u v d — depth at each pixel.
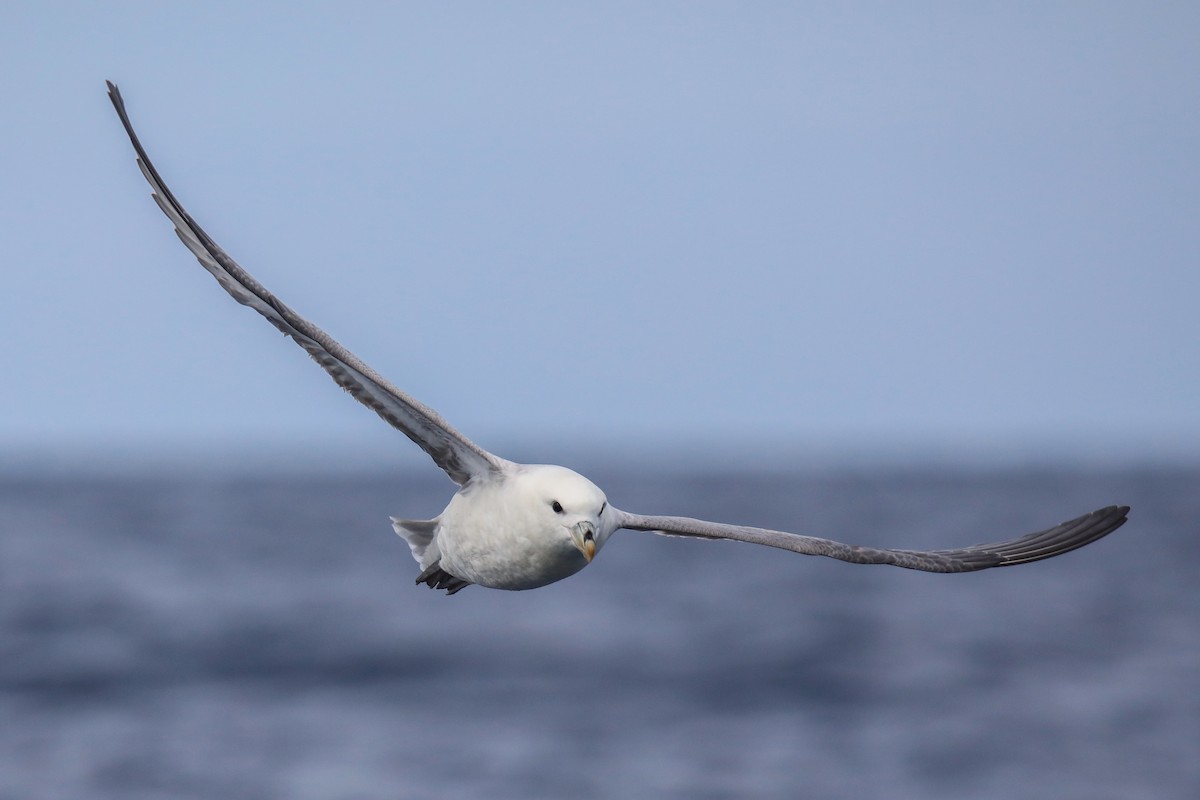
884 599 42.41
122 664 31.08
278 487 120.06
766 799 21.30
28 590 43.00
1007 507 81.62
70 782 22.47
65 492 109.38
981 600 41.97
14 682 29.31
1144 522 71.94
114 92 11.08
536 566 11.16
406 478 144.12
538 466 11.47
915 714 26.48
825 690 28.42
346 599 41.59
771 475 140.88
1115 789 21.98
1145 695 27.89
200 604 40.31
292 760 23.50
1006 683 29.08
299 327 11.03
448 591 12.54
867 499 90.38
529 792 21.72
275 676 29.88
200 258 11.19
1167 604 40.62
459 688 28.62
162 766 23.28
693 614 38.84
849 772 22.61
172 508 86.19
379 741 24.56
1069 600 41.84
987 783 22.25
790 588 45.41
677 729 25.36
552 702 27.39
